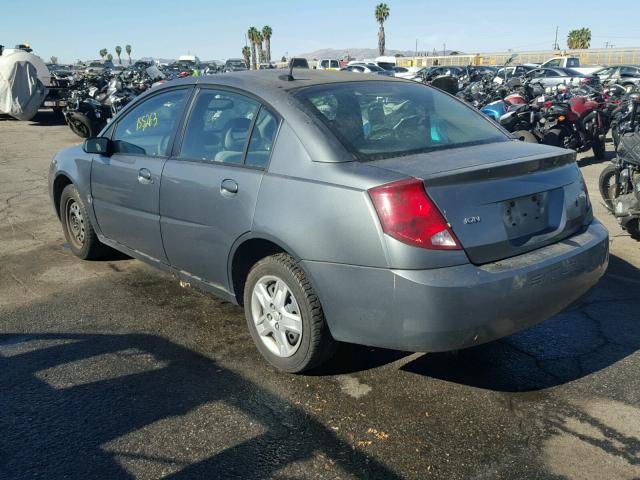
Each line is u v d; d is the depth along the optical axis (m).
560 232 3.17
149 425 2.91
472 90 16.50
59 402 3.11
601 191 6.39
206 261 3.69
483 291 2.72
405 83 3.96
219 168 3.54
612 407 3.02
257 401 3.11
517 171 3.00
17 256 5.50
